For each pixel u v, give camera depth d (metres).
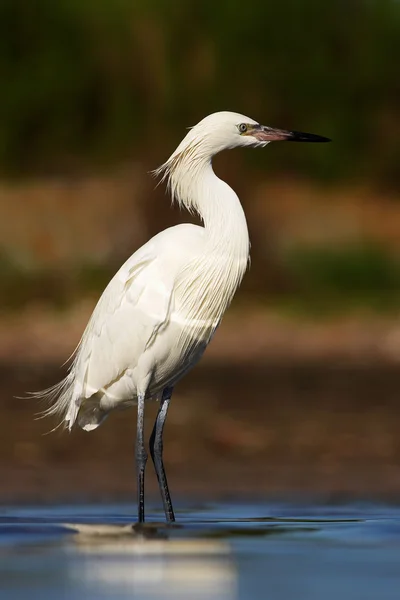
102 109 28.95
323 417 13.38
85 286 21.70
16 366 16.67
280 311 20.55
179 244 8.63
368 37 29.45
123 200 27.08
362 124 30.42
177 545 7.02
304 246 24.47
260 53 25.27
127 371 8.78
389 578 6.10
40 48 29.64
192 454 11.91
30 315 20.41
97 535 7.45
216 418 13.33
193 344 8.77
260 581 6.03
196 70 23.95
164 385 9.04
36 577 6.09
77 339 18.83
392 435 12.54
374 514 8.69
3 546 6.99
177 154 8.75
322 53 28.20
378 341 18.47
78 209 27.41
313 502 9.53
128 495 10.09
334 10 28.38
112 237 25.02
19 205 27.84
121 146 27.64
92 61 28.12
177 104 23.55
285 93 26.91
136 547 6.95
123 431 12.90
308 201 29.00
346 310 20.66
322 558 6.62
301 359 17.20
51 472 11.09
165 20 24.19
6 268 21.95
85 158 30.06
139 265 8.69
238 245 8.60
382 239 26.20
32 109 30.03
